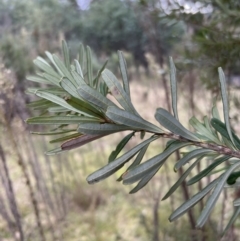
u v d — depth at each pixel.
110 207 0.90
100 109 0.15
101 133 0.15
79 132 0.15
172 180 0.86
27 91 0.21
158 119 0.14
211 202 0.15
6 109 0.44
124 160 0.15
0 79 0.40
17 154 0.45
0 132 0.43
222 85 0.15
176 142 0.15
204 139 0.17
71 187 0.96
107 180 1.05
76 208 0.90
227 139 0.16
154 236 0.65
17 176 0.73
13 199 0.47
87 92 0.14
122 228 0.82
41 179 0.69
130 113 0.14
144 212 0.83
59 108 0.18
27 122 0.15
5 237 0.63
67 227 0.79
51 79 0.20
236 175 0.17
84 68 0.22
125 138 0.17
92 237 0.77
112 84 0.15
